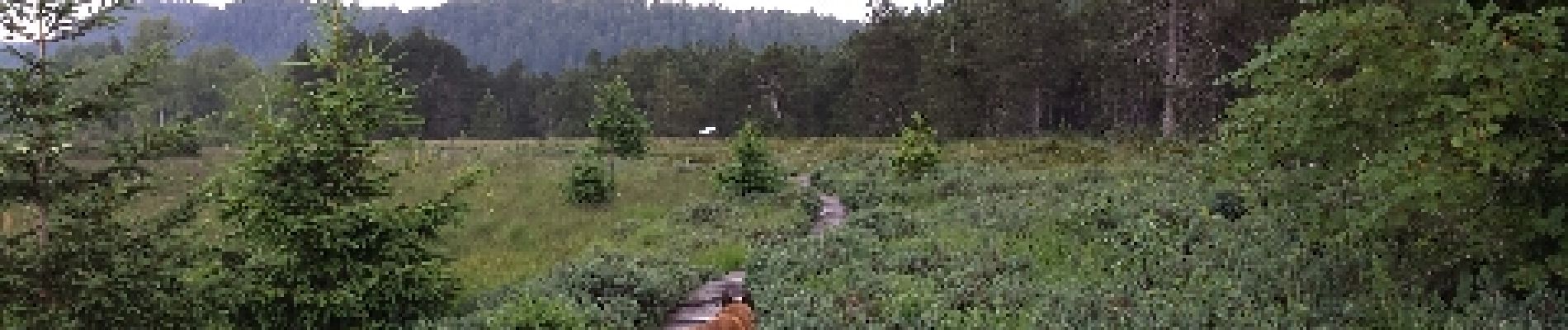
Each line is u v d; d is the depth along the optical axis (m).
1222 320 9.83
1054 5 60.72
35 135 7.43
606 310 11.54
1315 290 10.50
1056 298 11.28
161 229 8.29
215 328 9.04
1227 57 35.06
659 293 12.81
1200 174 18.72
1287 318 9.66
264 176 11.06
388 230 11.76
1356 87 9.34
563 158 38.16
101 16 7.74
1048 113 72.94
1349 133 9.68
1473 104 8.23
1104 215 16.02
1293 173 12.26
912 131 29.72
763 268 14.95
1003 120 63.75
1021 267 13.41
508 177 31.38
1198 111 31.97
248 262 10.33
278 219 10.93
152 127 8.23
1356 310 9.59
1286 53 10.16
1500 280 9.63
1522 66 8.01
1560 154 8.79
